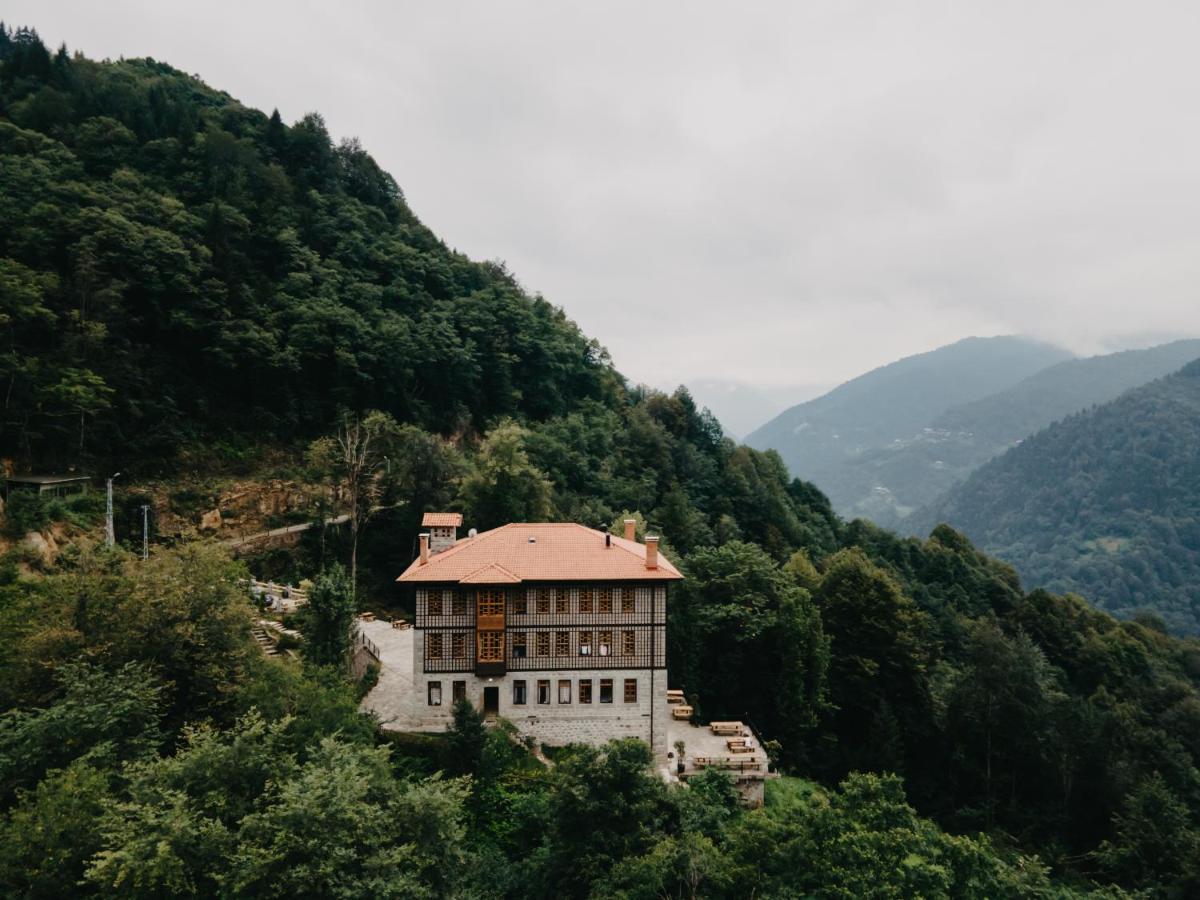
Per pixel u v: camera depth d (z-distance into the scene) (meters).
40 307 57.84
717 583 55.97
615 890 24.25
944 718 58.06
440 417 85.81
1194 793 51.00
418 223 121.19
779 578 57.75
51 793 21.64
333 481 69.50
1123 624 106.38
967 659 66.94
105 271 66.31
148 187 82.50
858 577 62.78
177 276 69.12
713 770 38.41
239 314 74.81
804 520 120.62
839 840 24.67
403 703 41.59
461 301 98.31
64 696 27.38
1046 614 90.44
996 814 52.81
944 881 25.08
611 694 41.22
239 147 96.88
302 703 29.89
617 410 115.62
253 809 22.48
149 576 31.58
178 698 29.95
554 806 28.25
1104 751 52.22
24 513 47.94
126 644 29.06
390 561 65.75
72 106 88.06
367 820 21.92
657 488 95.50
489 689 41.00
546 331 108.81
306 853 20.38
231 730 24.56
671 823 28.95
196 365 71.81
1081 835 50.94
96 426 60.88
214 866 20.17
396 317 86.50
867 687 57.31
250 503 66.12
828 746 54.00
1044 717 54.91
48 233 65.00
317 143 109.81
